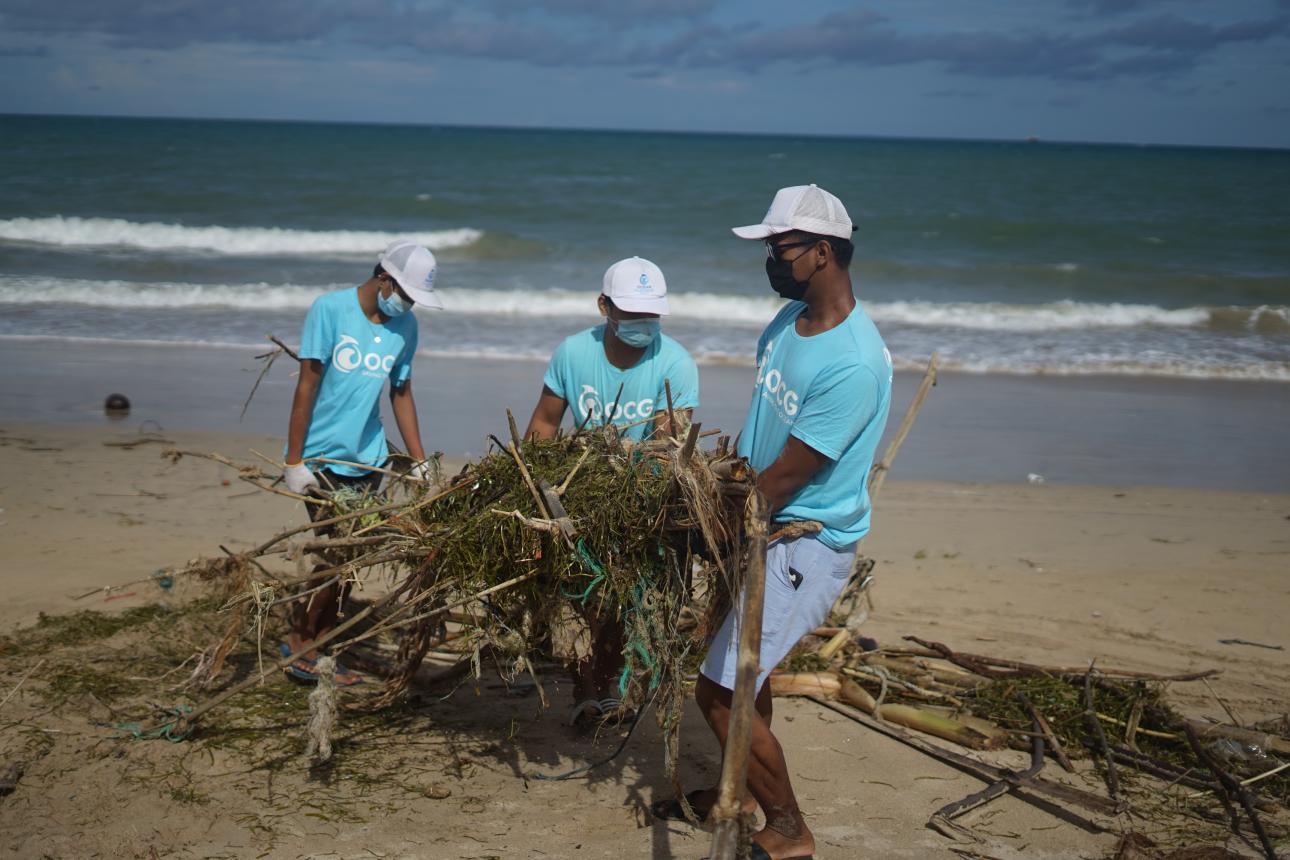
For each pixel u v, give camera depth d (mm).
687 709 4395
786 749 4055
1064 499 8008
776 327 3215
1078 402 11398
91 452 8203
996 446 9539
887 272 21203
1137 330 16125
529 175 45688
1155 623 5543
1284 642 5305
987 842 3418
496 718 4203
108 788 3455
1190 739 3992
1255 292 19938
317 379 4332
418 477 4121
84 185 31891
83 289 15570
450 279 18781
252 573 3898
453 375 11594
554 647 3625
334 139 85375
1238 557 6723
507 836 3328
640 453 3326
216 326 13828
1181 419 10734
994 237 27562
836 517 3029
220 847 3170
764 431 3146
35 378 10672
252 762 3697
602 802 3580
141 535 6258
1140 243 26984
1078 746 4148
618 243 24047
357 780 3627
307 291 16203
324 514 4105
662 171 52375
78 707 3996
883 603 5762
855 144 164625
